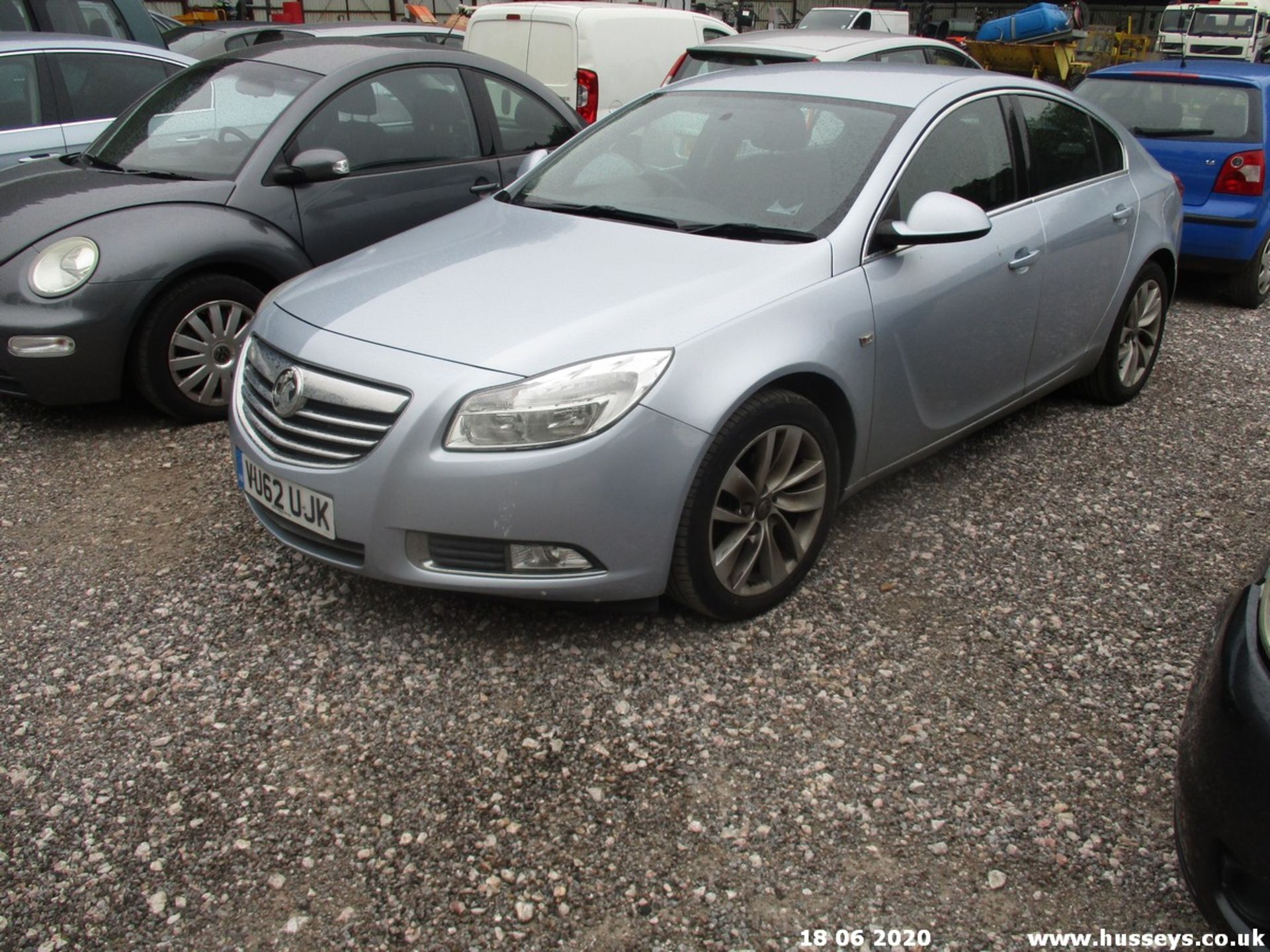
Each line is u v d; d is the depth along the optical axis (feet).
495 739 9.24
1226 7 84.07
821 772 8.94
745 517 10.47
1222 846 6.47
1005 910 7.69
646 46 31.91
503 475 9.29
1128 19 120.47
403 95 18.02
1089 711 9.78
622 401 9.43
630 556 9.75
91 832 8.21
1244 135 22.82
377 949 7.29
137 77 22.11
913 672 10.26
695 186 12.46
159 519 12.89
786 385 10.66
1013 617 11.20
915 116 12.48
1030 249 13.46
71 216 15.06
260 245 15.78
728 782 8.80
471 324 10.02
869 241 11.45
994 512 13.44
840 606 11.28
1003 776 8.94
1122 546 12.71
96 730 9.30
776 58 27.17
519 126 19.69
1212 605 11.53
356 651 10.39
